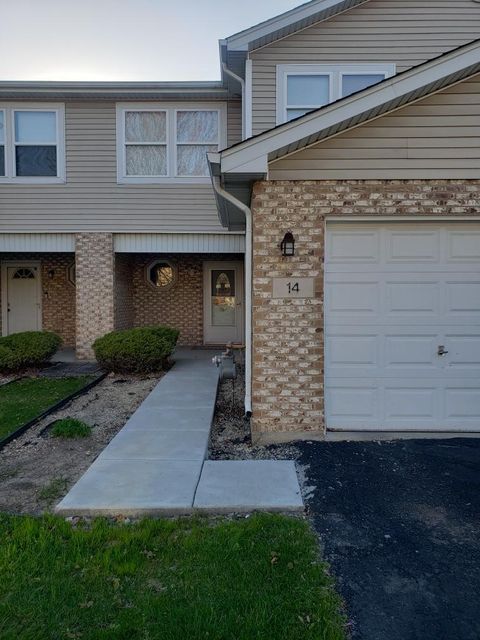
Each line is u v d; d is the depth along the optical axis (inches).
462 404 206.4
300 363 202.4
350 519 135.7
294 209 199.9
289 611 95.4
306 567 110.5
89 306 412.5
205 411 247.0
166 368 375.6
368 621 94.6
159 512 137.3
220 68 373.7
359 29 343.0
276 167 199.3
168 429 216.2
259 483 156.4
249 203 230.1
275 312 201.6
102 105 403.2
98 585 103.9
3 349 352.2
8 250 413.1
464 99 196.5
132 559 113.0
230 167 189.8
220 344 506.9
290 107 345.1
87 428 215.2
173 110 403.5
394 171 198.2
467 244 204.5
